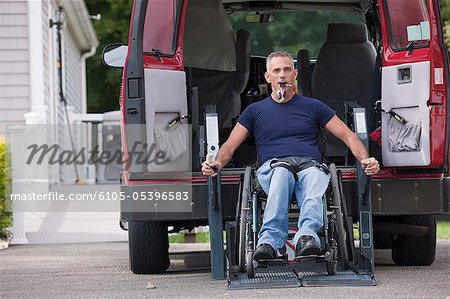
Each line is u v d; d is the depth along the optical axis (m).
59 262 18.30
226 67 16.88
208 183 14.30
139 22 14.26
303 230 12.97
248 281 13.38
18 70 32.22
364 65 16.94
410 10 14.62
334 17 20.44
